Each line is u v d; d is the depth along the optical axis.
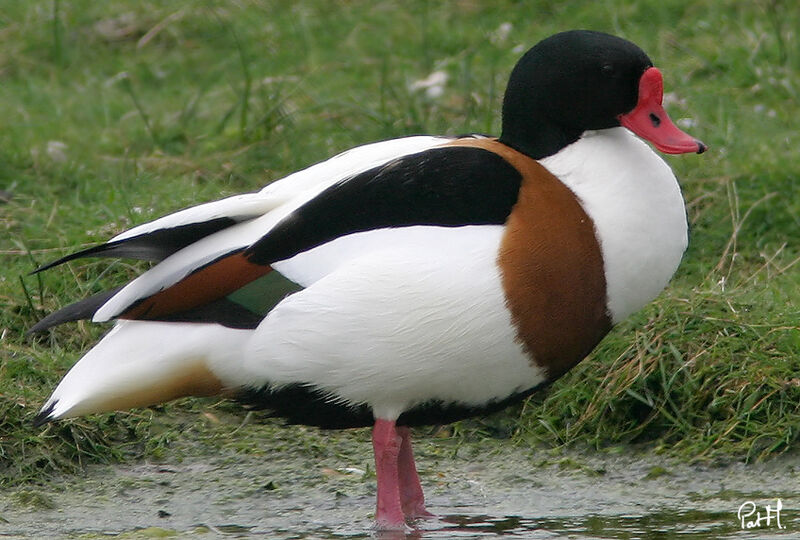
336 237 8.00
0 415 9.58
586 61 8.31
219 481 9.34
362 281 7.81
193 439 9.91
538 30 17.11
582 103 8.34
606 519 8.51
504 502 8.97
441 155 8.16
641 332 10.16
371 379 8.02
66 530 8.49
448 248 7.82
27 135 14.48
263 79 15.63
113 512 8.85
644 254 8.10
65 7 17.95
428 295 7.77
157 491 9.21
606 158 8.23
